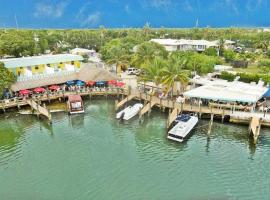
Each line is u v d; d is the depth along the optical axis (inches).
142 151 1819.6
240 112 2228.1
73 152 1812.3
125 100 2588.6
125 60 3506.4
